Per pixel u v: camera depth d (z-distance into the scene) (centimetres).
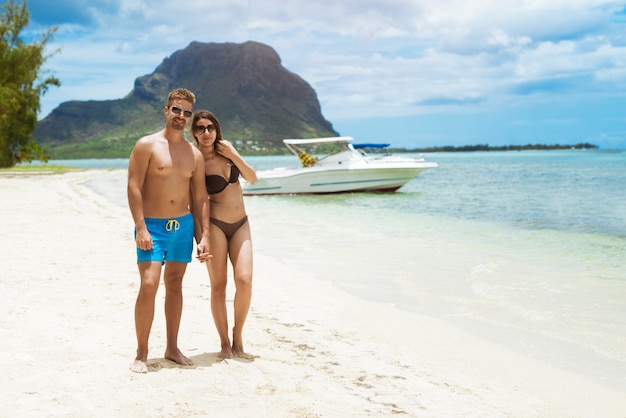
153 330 527
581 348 527
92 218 1492
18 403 337
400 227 1459
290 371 438
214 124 458
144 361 413
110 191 2873
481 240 1216
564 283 789
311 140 2678
